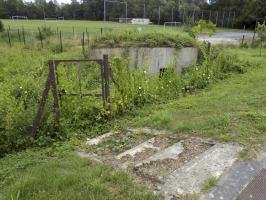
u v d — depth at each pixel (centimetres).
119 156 410
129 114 600
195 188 323
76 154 416
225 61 1066
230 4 5572
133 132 500
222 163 377
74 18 6850
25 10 6762
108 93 554
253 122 518
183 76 904
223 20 5028
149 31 1200
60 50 1572
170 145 443
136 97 655
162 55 1050
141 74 676
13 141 455
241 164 374
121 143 457
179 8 4931
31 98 566
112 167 369
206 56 1011
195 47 1120
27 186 323
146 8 5547
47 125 493
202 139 457
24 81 697
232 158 390
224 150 414
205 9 5784
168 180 339
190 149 424
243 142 436
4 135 453
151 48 1030
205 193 314
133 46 1039
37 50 1583
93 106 555
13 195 308
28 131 472
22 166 383
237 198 307
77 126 521
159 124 523
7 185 340
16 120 467
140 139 472
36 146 462
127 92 613
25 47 1661
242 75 1011
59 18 6912
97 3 6512
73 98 534
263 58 1408
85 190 315
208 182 332
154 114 574
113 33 1205
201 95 758
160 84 733
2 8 6581
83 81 667
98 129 523
